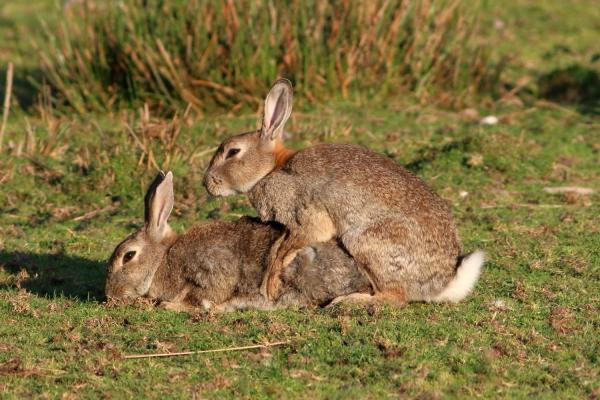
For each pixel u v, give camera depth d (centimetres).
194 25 1838
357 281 994
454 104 1877
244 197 1432
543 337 925
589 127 1781
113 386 812
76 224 1352
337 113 1805
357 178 997
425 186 1025
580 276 1118
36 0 2895
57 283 1125
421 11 1934
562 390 818
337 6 1881
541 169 1545
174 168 1490
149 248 1030
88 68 1864
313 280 994
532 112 1867
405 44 1934
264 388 804
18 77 2112
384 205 984
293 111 1808
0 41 2431
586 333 937
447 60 1956
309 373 836
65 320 971
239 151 1085
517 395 805
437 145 1638
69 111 1850
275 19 1845
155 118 1752
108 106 1841
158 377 829
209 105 1805
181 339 911
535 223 1320
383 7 1888
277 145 1101
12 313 996
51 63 1927
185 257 1023
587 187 1489
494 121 1784
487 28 2398
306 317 959
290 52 1841
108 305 1011
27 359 861
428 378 830
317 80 1859
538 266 1141
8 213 1392
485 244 1233
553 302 1027
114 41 1875
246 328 939
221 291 1012
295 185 1018
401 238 977
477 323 952
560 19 2512
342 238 994
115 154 1501
